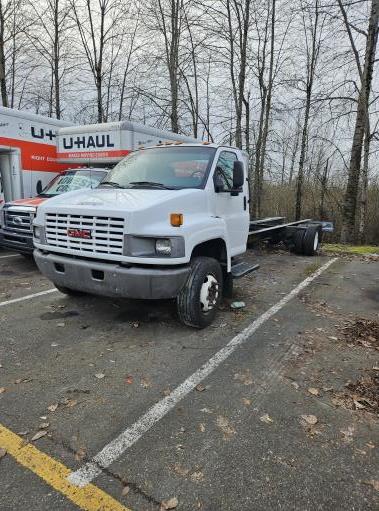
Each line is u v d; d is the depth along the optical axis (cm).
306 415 336
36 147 1098
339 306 631
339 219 1733
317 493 256
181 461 281
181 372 403
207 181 534
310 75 1672
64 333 495
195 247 509
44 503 246
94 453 287
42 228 512
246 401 354
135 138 1048
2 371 400
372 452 294
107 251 451
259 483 263
